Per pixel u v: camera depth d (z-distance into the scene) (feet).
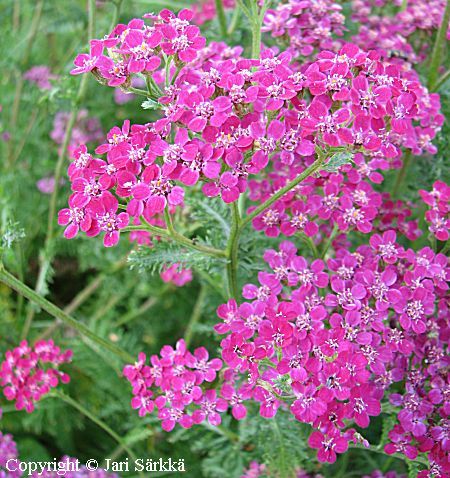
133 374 0.60
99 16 1.04
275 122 0.49
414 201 0.75
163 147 0.49
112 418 0.93
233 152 0.49
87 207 0.50
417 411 0.54
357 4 0.74
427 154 0.73
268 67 0.51
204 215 0.65
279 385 0.51
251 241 0.67
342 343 0.50
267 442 0.65
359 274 0.54
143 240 0.70
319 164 0.51
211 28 0.84
